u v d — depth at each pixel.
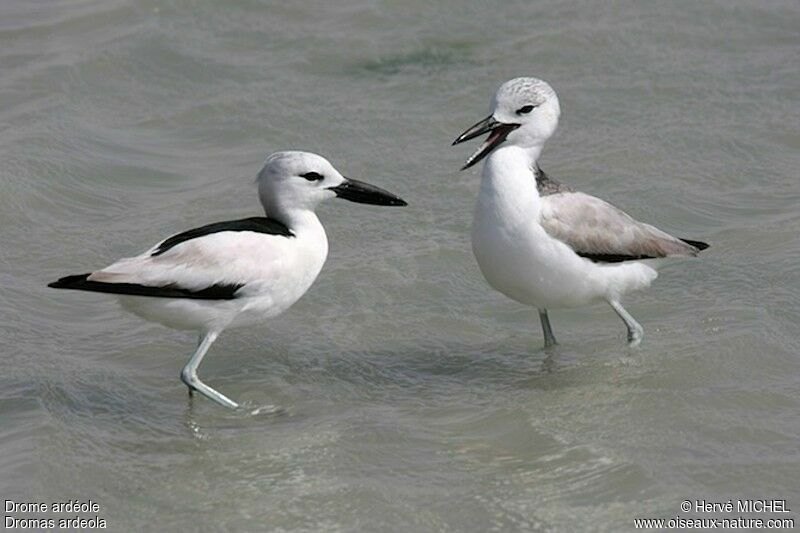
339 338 15.21
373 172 19.48
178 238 13.11
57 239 17.39
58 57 22.80
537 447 12.69
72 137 20.19
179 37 23.73
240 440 12.90
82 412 13.39
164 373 14.38
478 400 13.77
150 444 12.80
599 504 11.70
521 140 13.92
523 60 23.38
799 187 18.91
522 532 11.30
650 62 23.20
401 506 11.68
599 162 19.72
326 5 25.42
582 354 14.77
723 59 23.33
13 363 14.32
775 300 15.70
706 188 18.94
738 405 13.42
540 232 13.56
